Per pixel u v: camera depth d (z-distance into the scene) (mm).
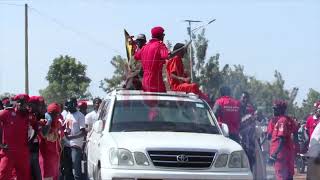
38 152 11234
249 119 11555
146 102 10305
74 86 37062
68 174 13461
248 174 9109
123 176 8789
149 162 8875
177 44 11445
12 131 10680
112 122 9992
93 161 10422
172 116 10156
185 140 9188
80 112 13422
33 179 11180
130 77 11695
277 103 11977
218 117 11422
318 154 9281
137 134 9523
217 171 8969
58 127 11914
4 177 10633
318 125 9766
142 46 11711
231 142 9453
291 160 11820
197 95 10805
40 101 11242
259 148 11531
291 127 11891
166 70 11500
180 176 8805
